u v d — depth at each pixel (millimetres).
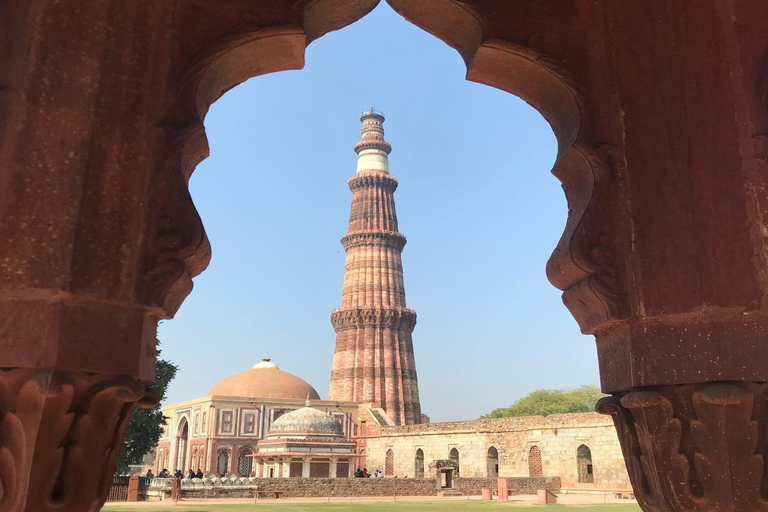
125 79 3297
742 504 2951
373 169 71125
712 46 3588
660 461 3111
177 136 3324
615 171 3555
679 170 3410
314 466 40750
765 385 3037
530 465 44250
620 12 3803
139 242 3107
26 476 2670
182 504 28172
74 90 3152
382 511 24312
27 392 2674
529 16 3922
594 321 3570
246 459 53312
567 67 3793
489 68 4152
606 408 3471
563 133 4055
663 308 3191
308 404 49844
